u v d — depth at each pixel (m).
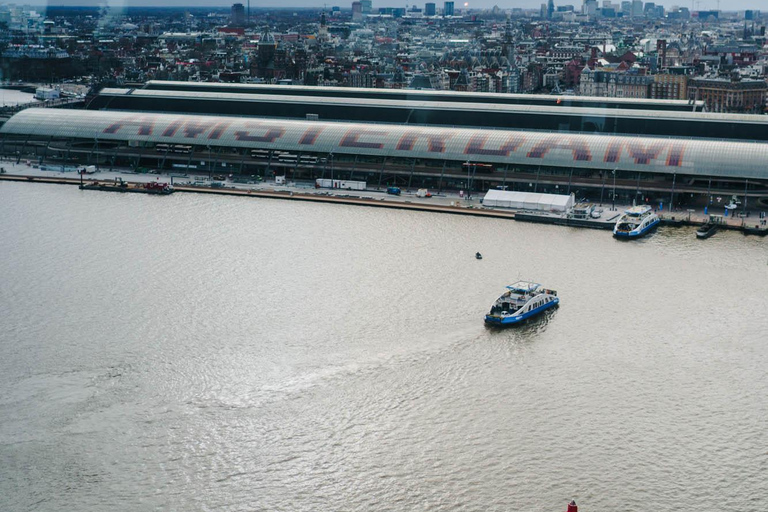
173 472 173.75
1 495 166.88
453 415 191.75
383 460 177.00
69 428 186.12
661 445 180.88
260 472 174.00
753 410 192.88
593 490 168.00
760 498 165.62
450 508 164.12
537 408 194.00
